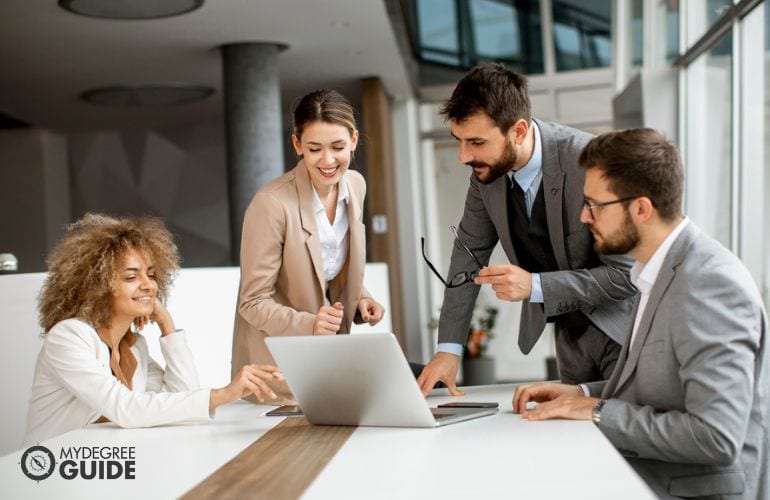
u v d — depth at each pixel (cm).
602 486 152
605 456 171
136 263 255
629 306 273
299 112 277
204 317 522
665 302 203
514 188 275
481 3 1236
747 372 191
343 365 208
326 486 159
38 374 254
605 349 276
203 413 231
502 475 161
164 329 283
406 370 203
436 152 1256
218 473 174
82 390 238
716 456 188
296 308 288
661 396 205
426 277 1248
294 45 902
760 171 524
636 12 923
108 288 251
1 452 398
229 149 887
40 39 825
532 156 269
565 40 1231
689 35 716
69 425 250
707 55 658
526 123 259
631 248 210
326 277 299
